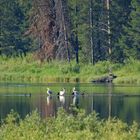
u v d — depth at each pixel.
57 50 180.88
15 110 90.75
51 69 166.25
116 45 182.50
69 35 183.62
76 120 58.47
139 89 128.62
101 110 91.50
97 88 131.88
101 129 56.03
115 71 161.88
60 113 59.81
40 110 91.12
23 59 182.12
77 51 182.88
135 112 88.31
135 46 181.12
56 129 56.12
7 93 120.00
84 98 110.81
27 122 57.25
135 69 160.12
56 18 183.00
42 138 53.16
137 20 183.62
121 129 56.12
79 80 155.88
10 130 55.12
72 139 52.97
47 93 116.56
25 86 138.25
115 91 123.62
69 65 165.75
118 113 87.38
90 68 162.75
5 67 172.50
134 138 53.78
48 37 182.12
